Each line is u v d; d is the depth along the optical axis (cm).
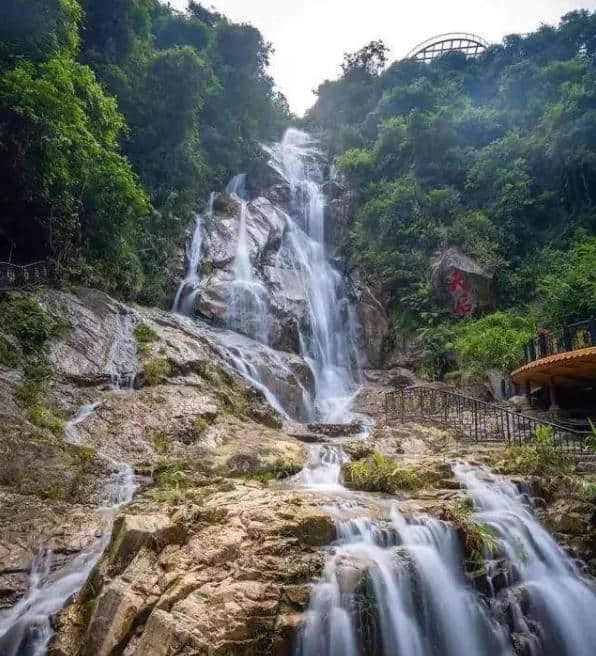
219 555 601
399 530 704
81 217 1542
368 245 2522
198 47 3180
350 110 3838
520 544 770
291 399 1586
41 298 1237
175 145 2216
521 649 662
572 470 980
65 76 1330
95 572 616
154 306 1781
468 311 2111
